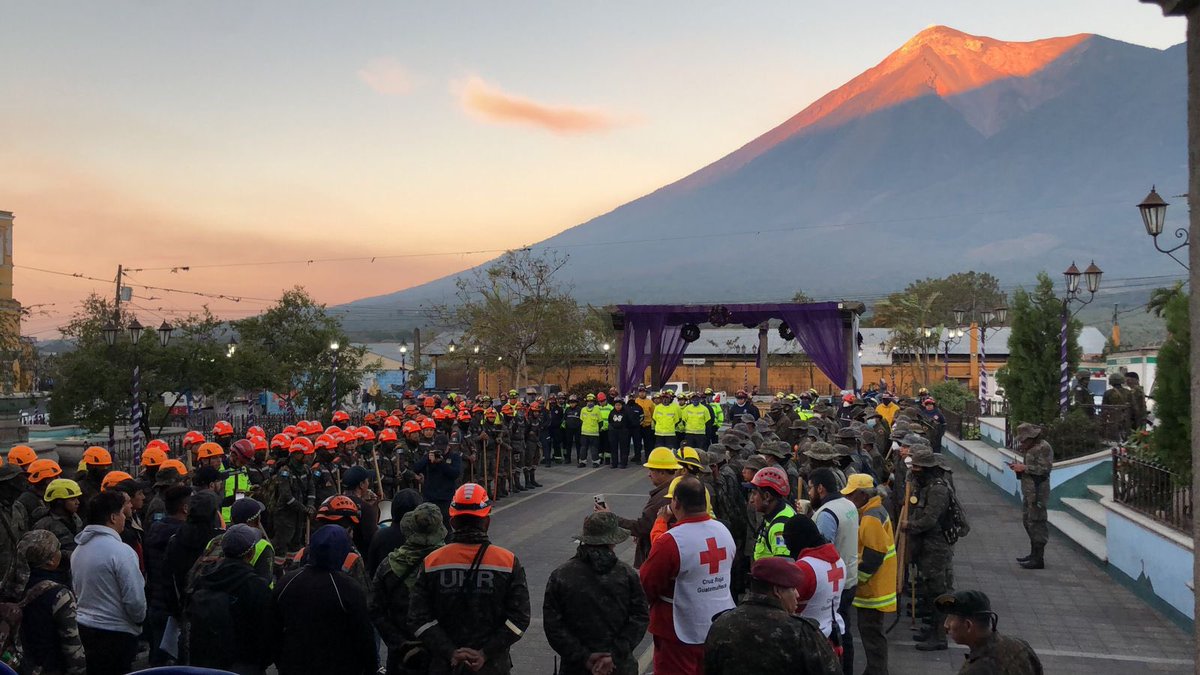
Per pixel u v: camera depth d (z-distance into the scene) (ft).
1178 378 39.96
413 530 20.97
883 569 27.50
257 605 21.25
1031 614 37.91
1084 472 60.39
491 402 80.48
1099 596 40.91
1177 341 40.70
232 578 21.24
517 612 19.98
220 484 34.73
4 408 105.60
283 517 35.45
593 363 193.88
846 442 40.68
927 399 89.20
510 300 161.89
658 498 30.25
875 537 27.43
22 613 20.29
